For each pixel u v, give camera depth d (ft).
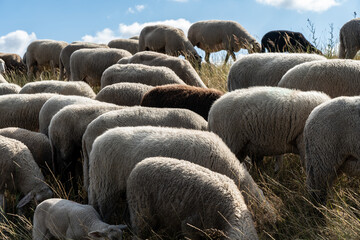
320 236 13.58
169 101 21.83
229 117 17.53
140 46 50.85
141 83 27.99
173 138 15.11
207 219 12.83
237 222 12.26
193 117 18.70
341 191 15.40
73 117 19.98
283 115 16.66
